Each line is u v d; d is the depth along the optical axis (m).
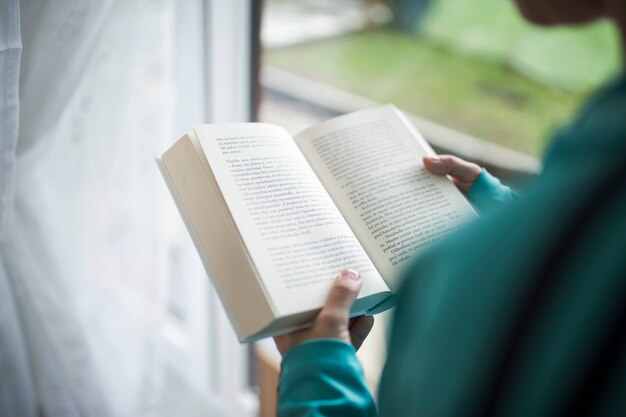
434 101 3.12
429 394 0.35
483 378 0.33
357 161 0.72
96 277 1.13
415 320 0.38
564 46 2.82
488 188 0.73
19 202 0.99
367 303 0.61
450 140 2.83
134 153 1.06
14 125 0.83
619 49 0.33
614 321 0.30
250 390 1.42
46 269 1.06
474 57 3.31
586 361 0.31
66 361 1.14
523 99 2.96
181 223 1.23
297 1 3.82
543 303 0.31
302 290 0.56
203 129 0.64
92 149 1.02
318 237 0.61
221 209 0.59
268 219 0.59
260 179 0.62
